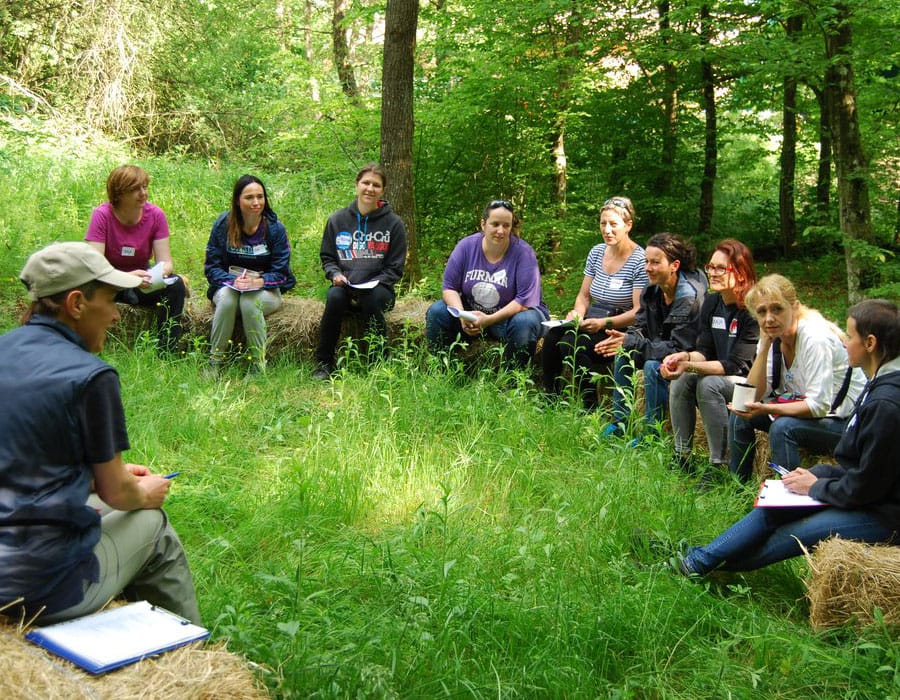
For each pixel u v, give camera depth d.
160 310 6.46
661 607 3.18
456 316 6.04
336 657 2.67
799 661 2.96
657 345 5.12
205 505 3.96
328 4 22.11
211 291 6.33
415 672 2.75
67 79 15.78
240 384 5.84
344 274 6.46
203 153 17.61
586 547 3.70
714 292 4.86
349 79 15.29
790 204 12.53
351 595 3.25
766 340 4.46
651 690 2.87
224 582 3.25
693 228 12.98
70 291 2.40
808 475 3.47
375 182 6.39
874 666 2.91
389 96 7.61
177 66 17.44
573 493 4.26
